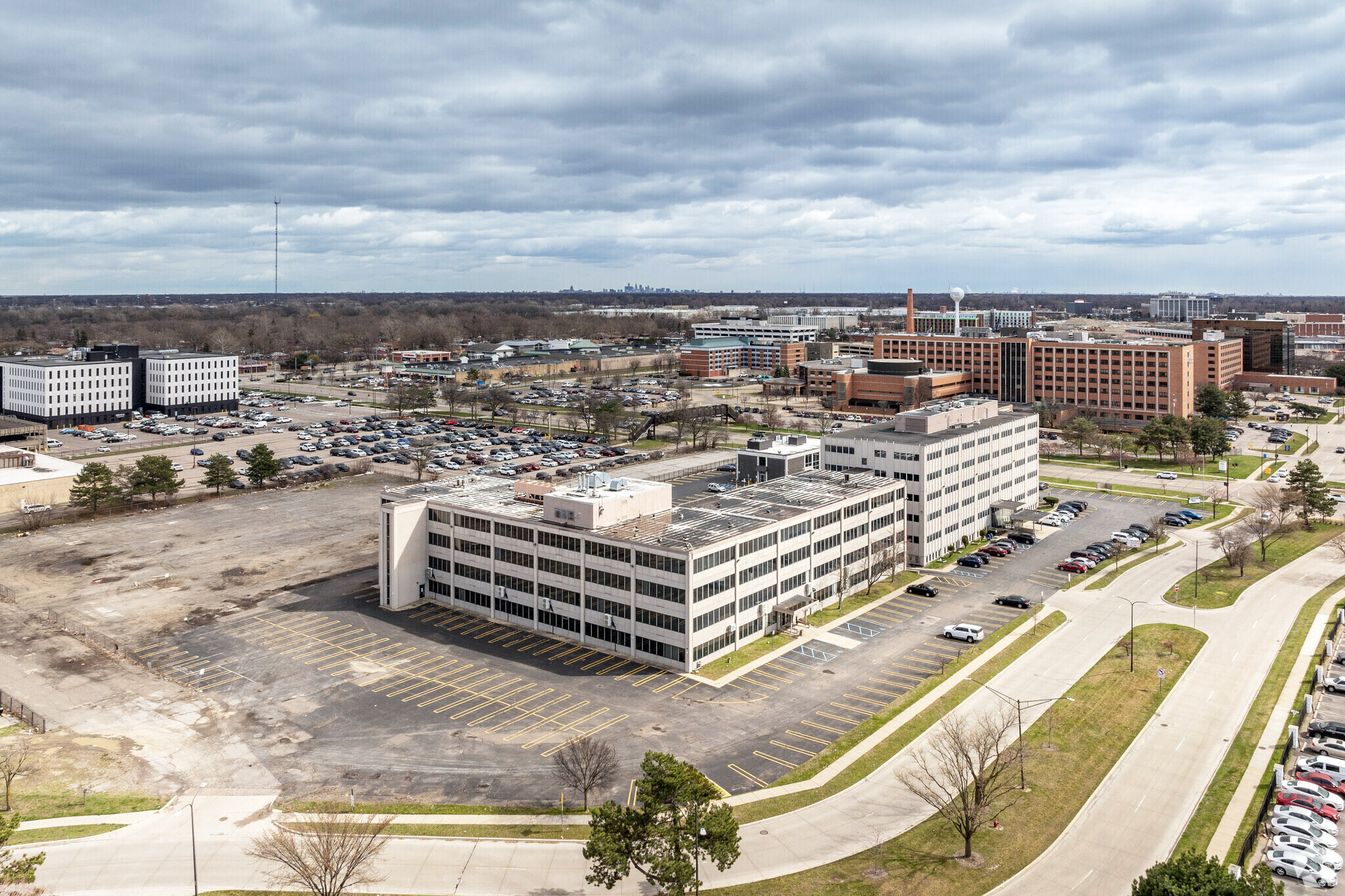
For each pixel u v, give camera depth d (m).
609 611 113.56
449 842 73.62
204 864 71.06
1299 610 127.69
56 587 135.62
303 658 110.56
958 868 70.62
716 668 108.44
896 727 93.06
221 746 89.38
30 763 85.69
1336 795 80.44
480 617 125.69
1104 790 82.44
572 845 73.38
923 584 139.00
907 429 164.12
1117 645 115.00
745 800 79.81
